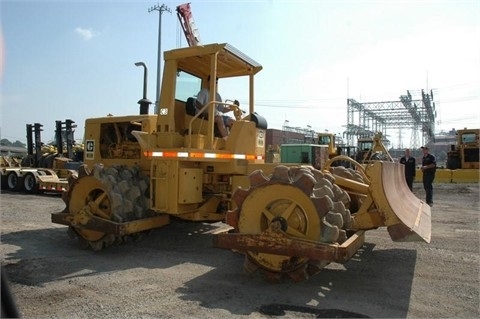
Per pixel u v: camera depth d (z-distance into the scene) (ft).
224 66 22.02
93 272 15.93
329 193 14.64
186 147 19.10
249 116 22.02
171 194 18.65
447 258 18.80
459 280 15.43
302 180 14.20
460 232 25.70
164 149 18.90
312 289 14.16
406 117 157.48
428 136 159.53
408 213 17.29
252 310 12.16
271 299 13.11
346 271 16.53
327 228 13.66
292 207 14.24
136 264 17.21
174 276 15.49
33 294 13.37
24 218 28.91
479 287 14.58
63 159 50.49
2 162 56.70
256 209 14.96
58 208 34.06
